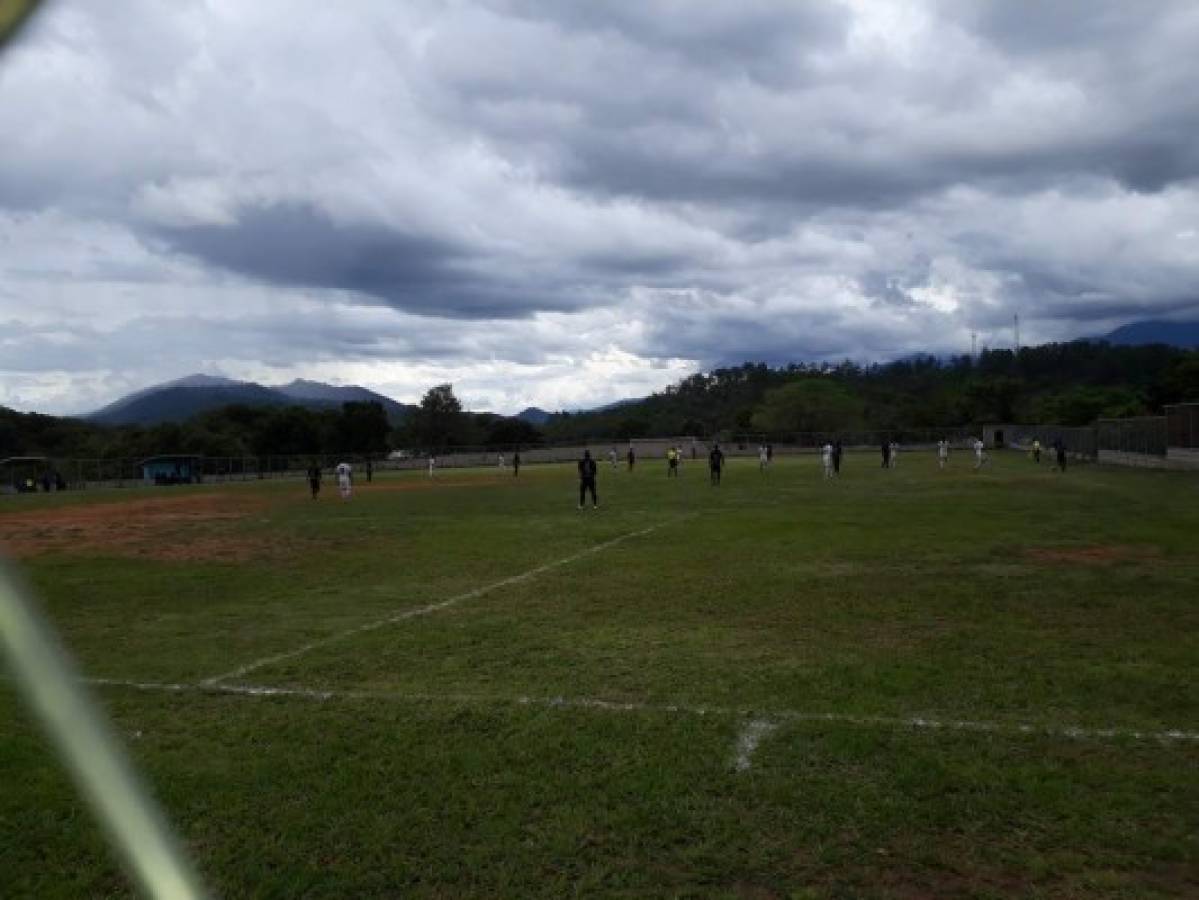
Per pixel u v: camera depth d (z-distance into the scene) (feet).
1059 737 19.47
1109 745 18.97
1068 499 84.12
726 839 15.05
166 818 16.40
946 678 24.18
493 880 13.97
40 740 20.67
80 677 26.40
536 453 274.36
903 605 34.73
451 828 15.74
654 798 16.71
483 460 268.21
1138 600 34.99
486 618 34.30
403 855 14.83
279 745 20.18
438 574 46.26
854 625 31.37
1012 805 16.03
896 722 20.61
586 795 16.96
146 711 22.99
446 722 21.53
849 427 325.21
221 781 18.07
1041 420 302.66
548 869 14.26
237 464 225.15
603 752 19.17
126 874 14.47
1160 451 137.18
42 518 94.07
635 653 28.02
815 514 73.92
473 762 18.78
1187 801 16.10
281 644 30.63
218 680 25.95
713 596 37.73
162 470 201.57
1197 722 20.40
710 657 27.25
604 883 13.75
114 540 69.15
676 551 52.70
